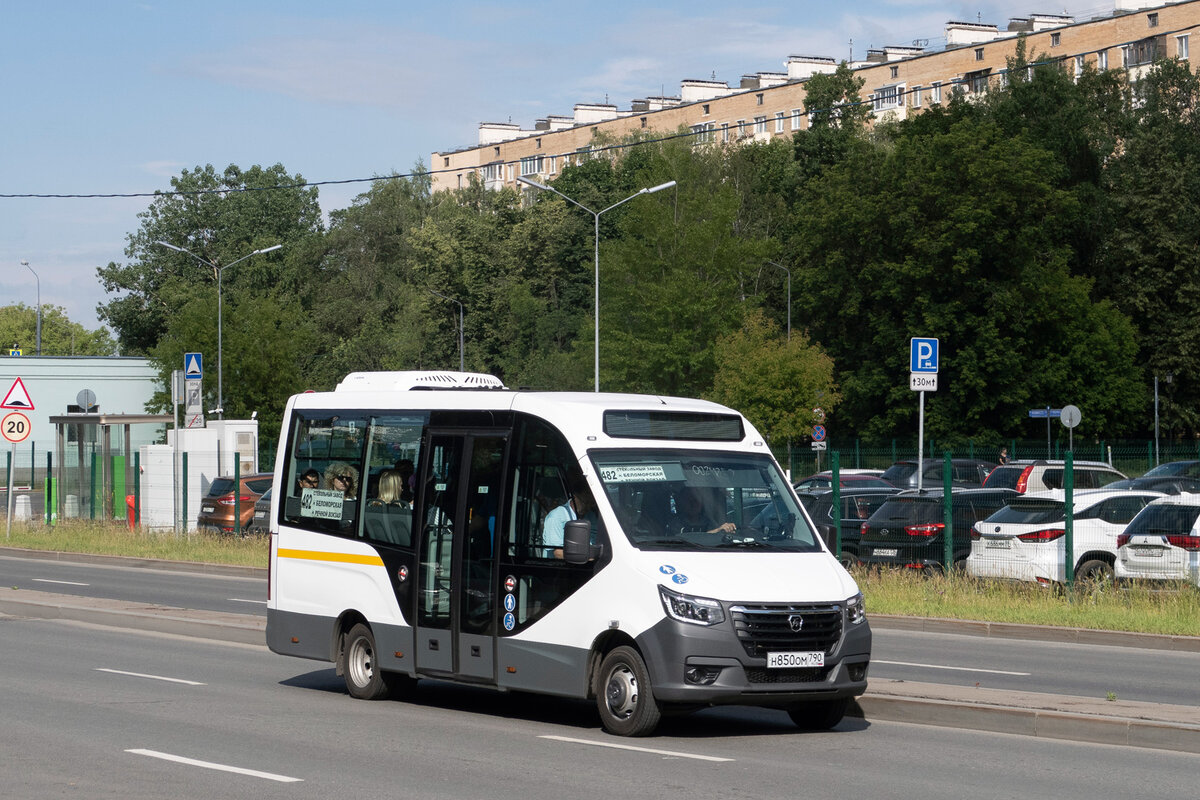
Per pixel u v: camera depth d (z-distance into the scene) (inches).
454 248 3961.6
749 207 3890.3
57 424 1807.3
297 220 4874.5
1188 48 4146.2
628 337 2994.6
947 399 2768.2
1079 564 927.7
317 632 594.6
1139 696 579.5
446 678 532.4
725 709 552.4
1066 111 3107.8
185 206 4776.1
